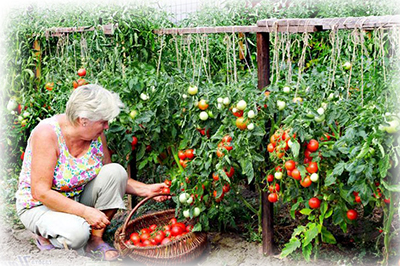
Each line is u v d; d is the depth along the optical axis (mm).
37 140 2820
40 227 2939
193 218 3207
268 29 2865
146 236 3111
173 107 3297
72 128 2852
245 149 2838
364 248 3021
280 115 2838
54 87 4719
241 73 4430
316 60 4625
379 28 2510
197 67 3855
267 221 3051
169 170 3553
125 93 3422
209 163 2949
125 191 3211
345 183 2854
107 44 4023
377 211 3562
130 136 3348
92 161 3029
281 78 3959
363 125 2426
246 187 4227
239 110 2844
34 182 2855
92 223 2918
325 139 2691
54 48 5344
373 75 3188
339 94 3135
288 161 2709
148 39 3906
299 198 2861
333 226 3398
